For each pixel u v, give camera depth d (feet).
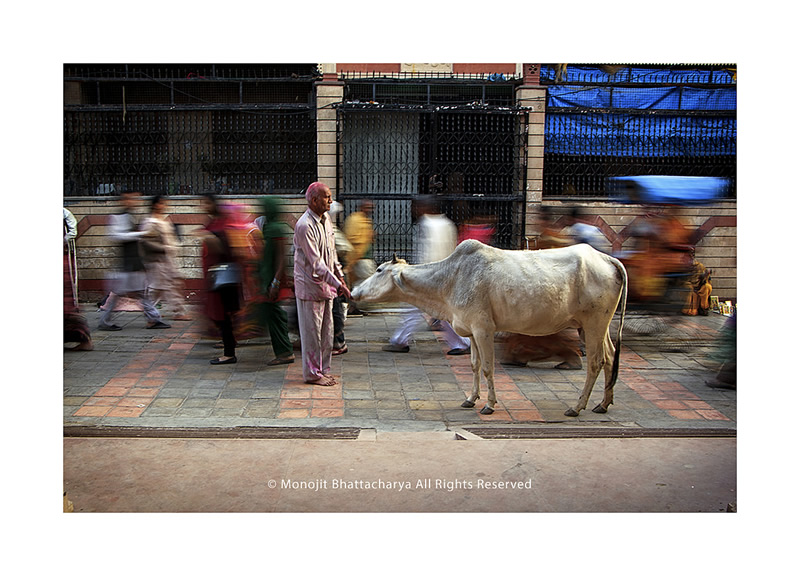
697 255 34.42
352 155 35.04
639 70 35.04
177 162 34.42
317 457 15.20
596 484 14.03
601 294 17.72
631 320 28.55
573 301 17.76
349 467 14.69
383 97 34.88
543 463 15.01
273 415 18.16
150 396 19.61
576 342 23.18
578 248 18.13
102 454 15.29
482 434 16.76
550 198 34.42
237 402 19.19
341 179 34.19
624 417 18.37
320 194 20.36
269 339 26.58
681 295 29.07
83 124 34.01
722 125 35.35
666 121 35.27
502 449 15.75
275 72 34.63
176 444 15.88
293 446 15.79
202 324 25.66
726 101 35.27
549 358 23.21
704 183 32.60
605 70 34.94
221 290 22.58
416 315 24.79
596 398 20.07
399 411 18.67
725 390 20.92
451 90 35.29
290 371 22.36
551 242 25.85
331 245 21.11
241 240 22.57
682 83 34.96
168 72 34.71
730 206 34.22
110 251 33.53
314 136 34.30
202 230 23.29
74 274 32.12
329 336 21.35
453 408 19.02
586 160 35.22
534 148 34.12
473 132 34.78
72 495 13.39
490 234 32.58
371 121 34.88
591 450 15.79
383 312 32.01
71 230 29.66
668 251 28.91
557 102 34.83
